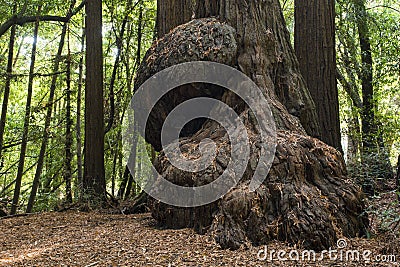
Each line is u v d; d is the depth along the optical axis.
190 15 7.61
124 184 13.20
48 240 5.12
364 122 11.45
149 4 13.43
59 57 11.66
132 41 14.81
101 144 8.91
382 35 12.16
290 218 4.07
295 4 7.14
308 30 6.97
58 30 15.56
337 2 11.49
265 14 5.82
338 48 12.79
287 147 4.51
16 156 17.92
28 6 11.32
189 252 3.80
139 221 6.07
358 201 4.47
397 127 10.85
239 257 3.66
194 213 4.65
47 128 11.98
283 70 5.74
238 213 4.10
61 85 13.02
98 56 9.10
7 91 11.82
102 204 8.56
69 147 11.99
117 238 4.64
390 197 5.85
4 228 6.41
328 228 4.01
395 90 12.08
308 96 5.82
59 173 14.20
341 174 4.77
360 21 11.43
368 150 9.91
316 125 5.76
